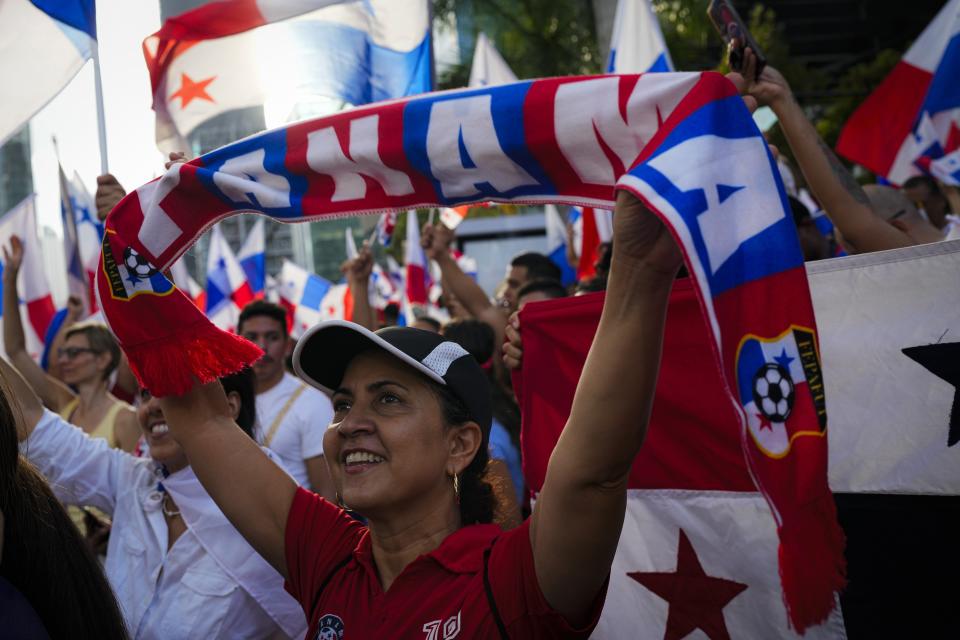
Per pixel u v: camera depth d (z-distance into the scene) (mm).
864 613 2131
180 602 2631
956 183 4977
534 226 13445
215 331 1938
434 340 1768
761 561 2229
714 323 1232
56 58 2824
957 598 2055
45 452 2928
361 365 1770
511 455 3441
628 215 1357
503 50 15898
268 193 1857
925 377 2107
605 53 9797
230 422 2031
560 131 1599
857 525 2152
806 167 2631
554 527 1469
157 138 2959
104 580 1781
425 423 1702
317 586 1792
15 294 4781
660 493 2359
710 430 2279
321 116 1823
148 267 1908
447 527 1739
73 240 6504
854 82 18688
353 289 4527
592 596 1503
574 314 2455
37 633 1534
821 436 1276
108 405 4375
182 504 2723
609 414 1405
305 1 3168
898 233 2584
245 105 3094
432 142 1712
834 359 2189
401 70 3643
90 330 4406
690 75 1477
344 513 1907
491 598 1527
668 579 2338
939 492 2080
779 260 1325
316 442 3873
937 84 4828
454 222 4473
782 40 22641
